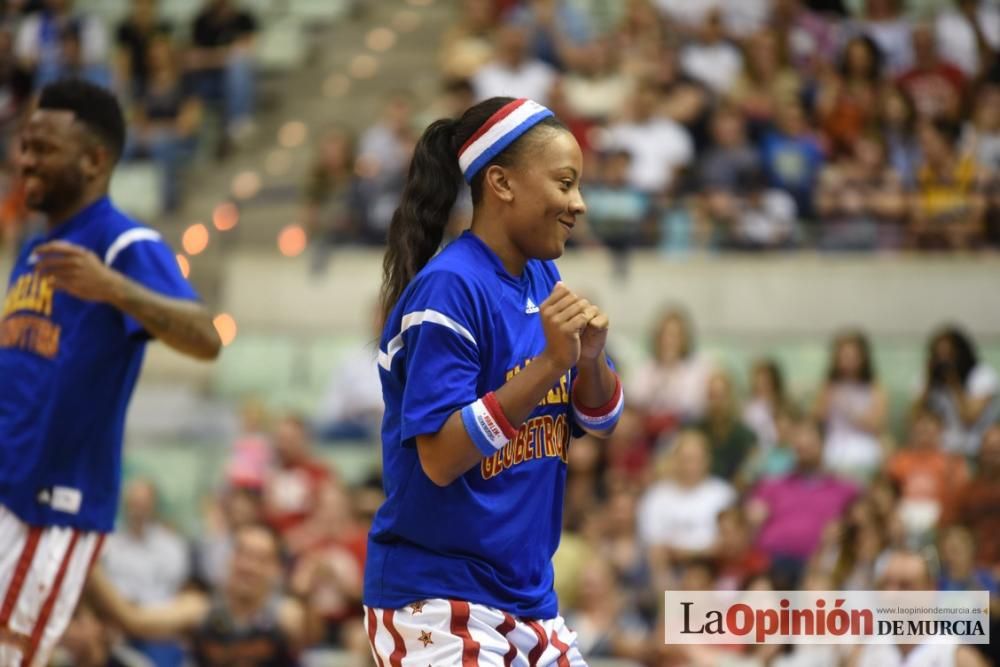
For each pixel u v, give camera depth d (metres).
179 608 14.42
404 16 44.97
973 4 38.78
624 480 24.66
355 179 34.59
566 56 37.19
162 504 27.83
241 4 45.53
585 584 21.31
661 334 28.56
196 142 39.44
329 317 33.97
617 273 32.88
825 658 16.81
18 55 40.75
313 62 43.53
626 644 20.58
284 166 39.09
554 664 9.83
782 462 25.75
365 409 29.56
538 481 9.75
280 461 26.20
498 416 8.95
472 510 9.42
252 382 32.88
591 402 9.98
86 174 11.66
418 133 35.88
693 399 27.75
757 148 34.09
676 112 34.41
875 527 20.03
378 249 34.22
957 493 22.34
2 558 11.18
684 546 23.62
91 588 13.73
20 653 11.23
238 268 34.47
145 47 40.34
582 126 33.69
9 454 11.25
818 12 40.25
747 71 36.28
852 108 35.31
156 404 31.55
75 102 11.68
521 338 9.62
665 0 39.78
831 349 28.61
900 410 29.77
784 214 33.19
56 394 11.21
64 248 10.74
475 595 9.44
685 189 33.41
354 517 24.09
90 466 11.40
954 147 34.94
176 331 11.15
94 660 19.33
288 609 20.56
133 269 11.37
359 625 21.64
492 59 37.12
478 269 9.51
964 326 32.38
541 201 9.45
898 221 33.03
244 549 20.36
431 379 9.16
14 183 35.91
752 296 32.75
